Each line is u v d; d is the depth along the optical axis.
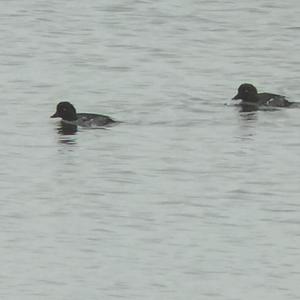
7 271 36.94
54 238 39.16
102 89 53.28
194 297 35.50
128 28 63.50
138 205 41.78
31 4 67.88
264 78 55.66
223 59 58.47
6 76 55.22
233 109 50.25
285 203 42.09
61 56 58.56
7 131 48.16
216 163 45.34
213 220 40.66
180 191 42.97
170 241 39.00
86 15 65.75
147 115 49.78
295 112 49.97
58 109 48.62
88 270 37.00
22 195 42.53
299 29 63.94
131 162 45.34
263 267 37.31
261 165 45.25
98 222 40.38
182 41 61.34
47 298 35.31
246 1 68.81
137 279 36.47
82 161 45.41
